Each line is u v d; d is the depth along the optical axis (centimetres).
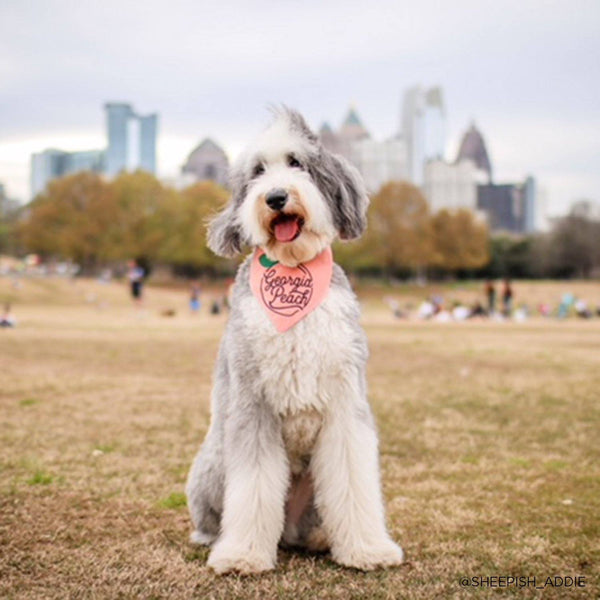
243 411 360
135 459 593
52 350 1480
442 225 7400
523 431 720
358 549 361
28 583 338
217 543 374
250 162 393
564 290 6625
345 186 394
